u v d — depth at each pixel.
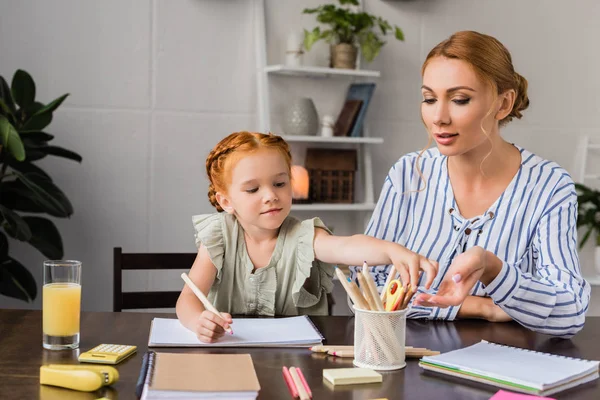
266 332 1.19
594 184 3.34
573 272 1.34
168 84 2.83
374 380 0.95
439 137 1.32
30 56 2.69
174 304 1.81
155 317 1.33
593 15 3.32
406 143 3.14
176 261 1.82
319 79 3.01
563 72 3.29
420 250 1.51
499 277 1.20
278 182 1.32
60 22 2.71
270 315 1.42
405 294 1.03
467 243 1.47
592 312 3.33
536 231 1.43
